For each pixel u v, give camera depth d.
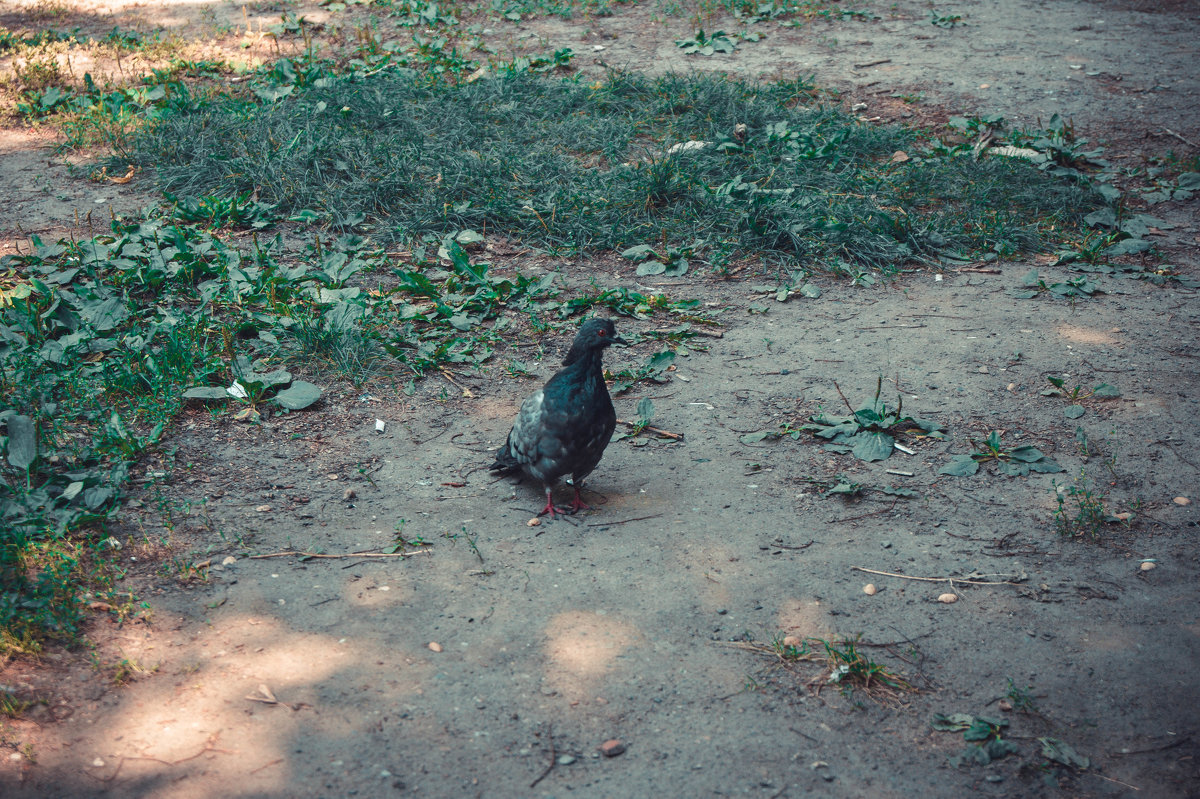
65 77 12.20
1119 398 6.00
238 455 5.27
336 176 9.23
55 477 4.75
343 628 3.99
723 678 3.79
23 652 3.68
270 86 11.52
